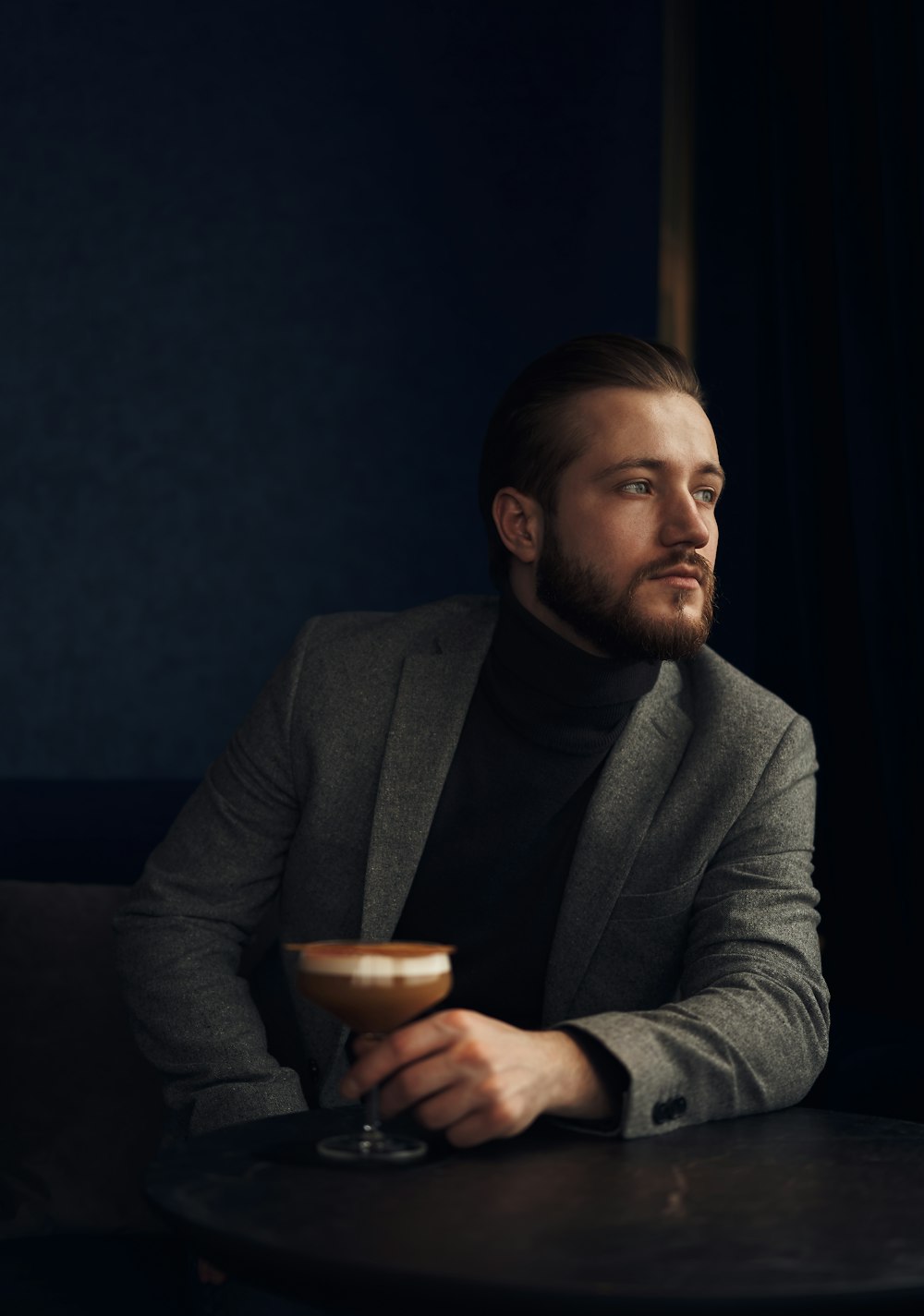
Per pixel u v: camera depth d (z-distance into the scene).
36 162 2.82
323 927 1.49
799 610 2.39
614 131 2.85
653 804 1.45
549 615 1.46
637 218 2.82
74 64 2.84
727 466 2.62
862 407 2.18
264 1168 0.99
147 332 2.80
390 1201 0.90
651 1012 1.20
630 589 1.38
